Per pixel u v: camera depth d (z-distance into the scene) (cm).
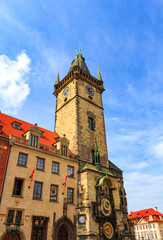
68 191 3322
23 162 3000
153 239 9719
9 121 3819
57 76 5938
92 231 2928
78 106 4528
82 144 4059
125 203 4172
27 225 2630
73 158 3725
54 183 3186
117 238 3219
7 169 2761
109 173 4019
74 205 3247
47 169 3206
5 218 2481
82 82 5028
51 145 3806
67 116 4684
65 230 3047
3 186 2625
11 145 2933
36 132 3328
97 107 5041
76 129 4184
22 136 3409
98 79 5747
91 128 4566
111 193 3603
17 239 2528
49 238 2762
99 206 3209
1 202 2527
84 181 3394
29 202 2781
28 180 2905
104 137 4716
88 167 3616
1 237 2362
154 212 10781
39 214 2803
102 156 4362
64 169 3438
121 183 4444
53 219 2916
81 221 3069
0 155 2783
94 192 3341
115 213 3462
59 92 5538
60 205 3089
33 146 3177
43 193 2984
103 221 3142
